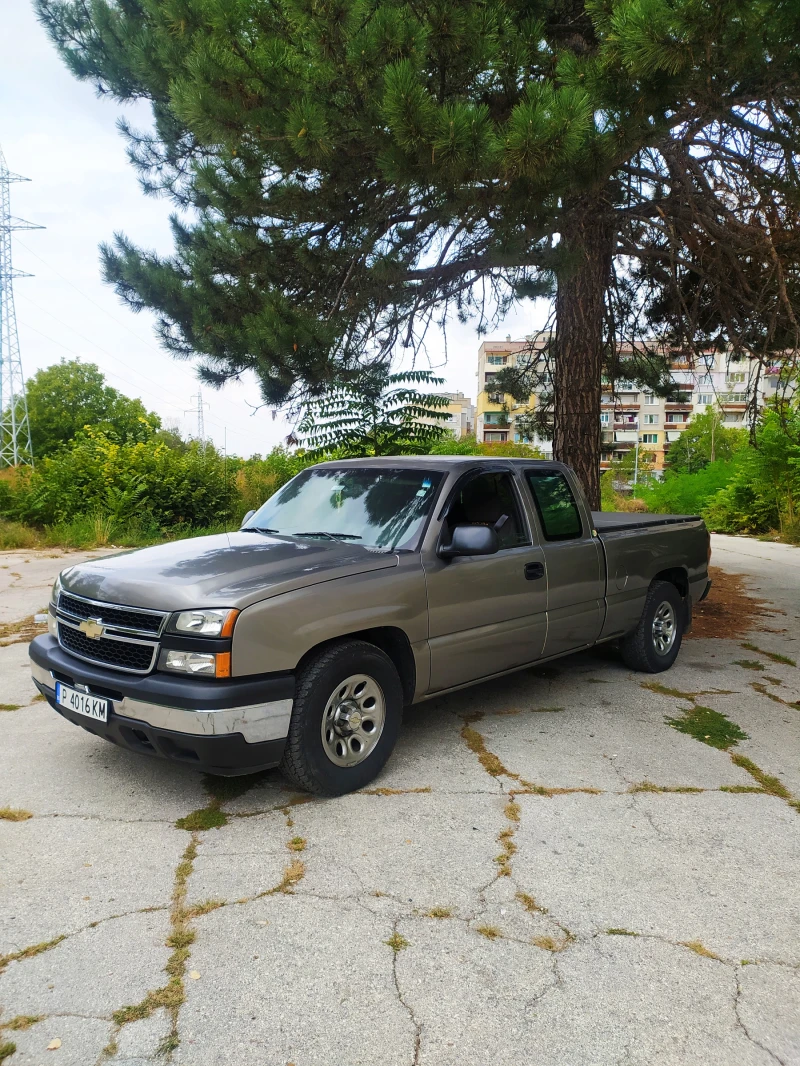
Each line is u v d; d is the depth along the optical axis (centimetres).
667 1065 219
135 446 1769
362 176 625
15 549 1416
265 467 1959
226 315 705
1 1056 217
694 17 463
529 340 1180
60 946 267
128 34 684
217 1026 231
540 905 296
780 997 247
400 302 782
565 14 644
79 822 358
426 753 447
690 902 300
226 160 624
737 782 414
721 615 909
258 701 341
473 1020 235
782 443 1975
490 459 500
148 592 361
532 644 495
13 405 4656
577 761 438
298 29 517
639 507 3675
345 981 251
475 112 509
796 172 681
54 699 397
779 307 795
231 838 344
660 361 1177
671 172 783
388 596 398
